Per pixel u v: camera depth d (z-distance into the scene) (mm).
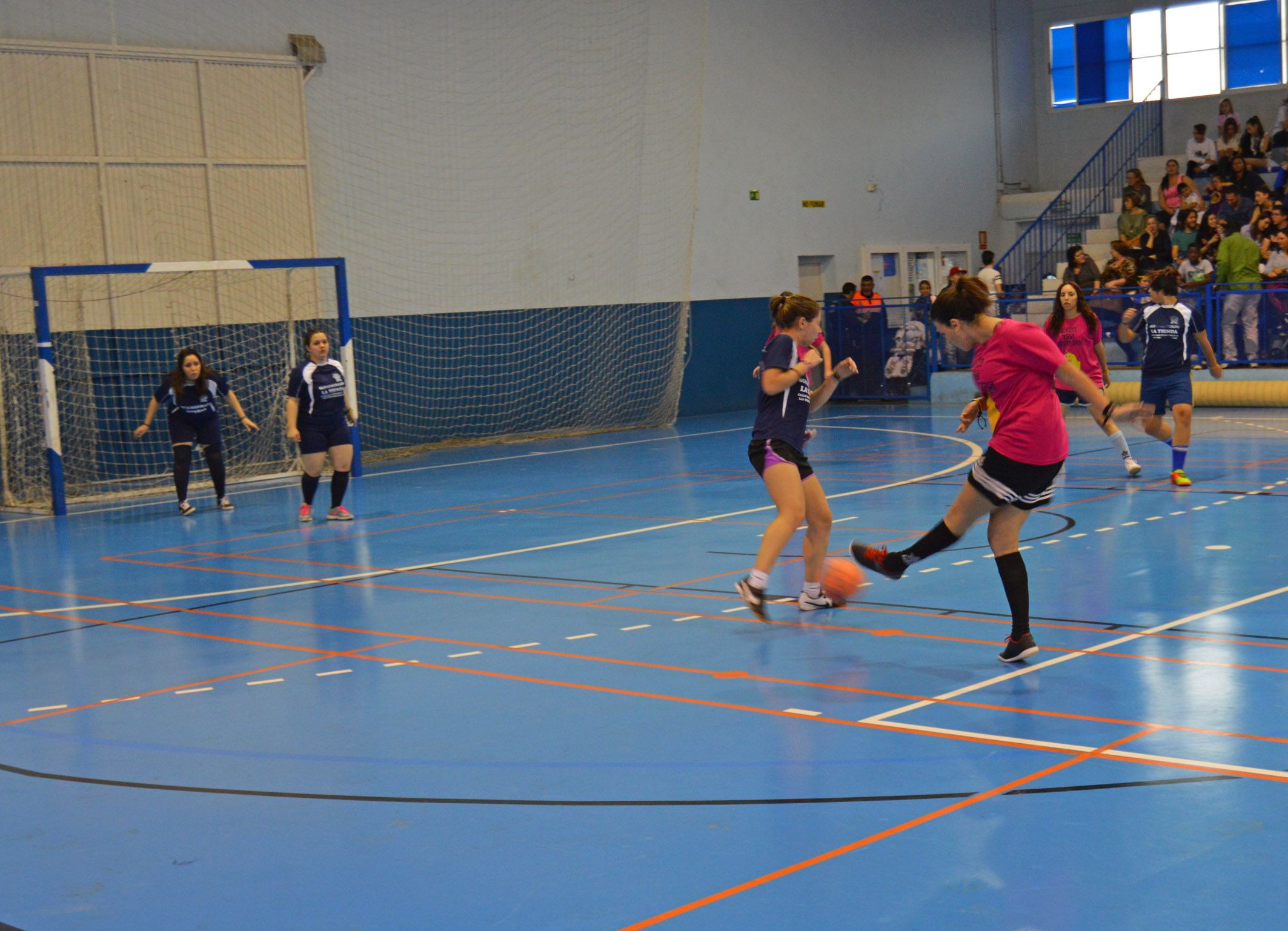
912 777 4312
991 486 5641
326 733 5188
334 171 18109
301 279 17734
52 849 4047
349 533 11062
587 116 20812
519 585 8250
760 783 4332
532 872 3670
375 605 7848
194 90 16719
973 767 4379
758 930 3211
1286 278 18703
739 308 23312
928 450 15289
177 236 16672
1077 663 5723
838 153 24641
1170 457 13203
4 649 7152
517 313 20141
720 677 5770
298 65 17594
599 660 6188
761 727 4961
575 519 11141
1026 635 5711
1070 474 12297
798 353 6672
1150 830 3740
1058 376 5555
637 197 21547
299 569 9336
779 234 23812
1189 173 24172
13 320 15312
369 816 4211
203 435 13172
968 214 27031
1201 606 6711
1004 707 5086
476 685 5832
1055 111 28094
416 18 18781
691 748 4746
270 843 4012
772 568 7512
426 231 19062
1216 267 19797
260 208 17344
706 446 17438
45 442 13641
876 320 23172
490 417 19969
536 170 20234
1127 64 27047
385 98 18547
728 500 11836
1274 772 4203
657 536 9945
